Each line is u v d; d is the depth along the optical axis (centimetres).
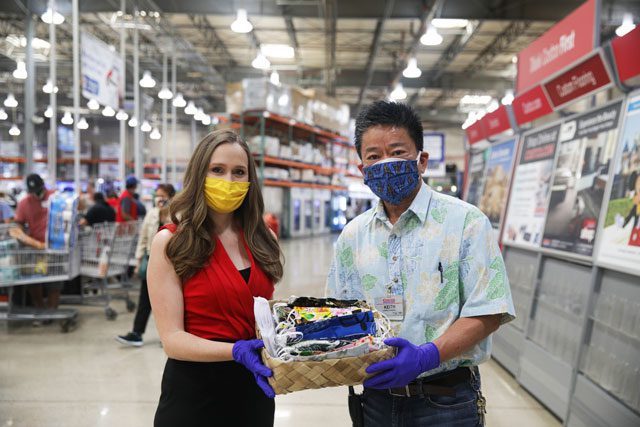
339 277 141
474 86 1814
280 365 100
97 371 362
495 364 396
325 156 1714
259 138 1219
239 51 1658
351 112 2400
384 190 125
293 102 1321
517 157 418
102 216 614
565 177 326
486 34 1402
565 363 288
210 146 144
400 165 122
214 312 140
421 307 121
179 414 140
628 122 261
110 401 308
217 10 1107
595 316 270
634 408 228
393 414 126
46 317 464
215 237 146
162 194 421
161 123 2494
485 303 114
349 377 101
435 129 2611
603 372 257
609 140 278
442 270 121
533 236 360
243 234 154
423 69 1792
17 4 902
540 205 359
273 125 1421
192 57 1450
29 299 534
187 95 2095
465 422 123
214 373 142
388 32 1419
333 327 109
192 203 143
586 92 306
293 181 1497
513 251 410
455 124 2533
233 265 145
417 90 2017
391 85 1831
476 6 1082
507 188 429
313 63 1773
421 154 131
